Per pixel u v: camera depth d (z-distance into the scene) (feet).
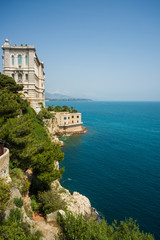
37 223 73.05
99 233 54.03
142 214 115.85
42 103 300.40
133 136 341.41
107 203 126.62
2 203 50.93
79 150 248.93
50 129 268.00
